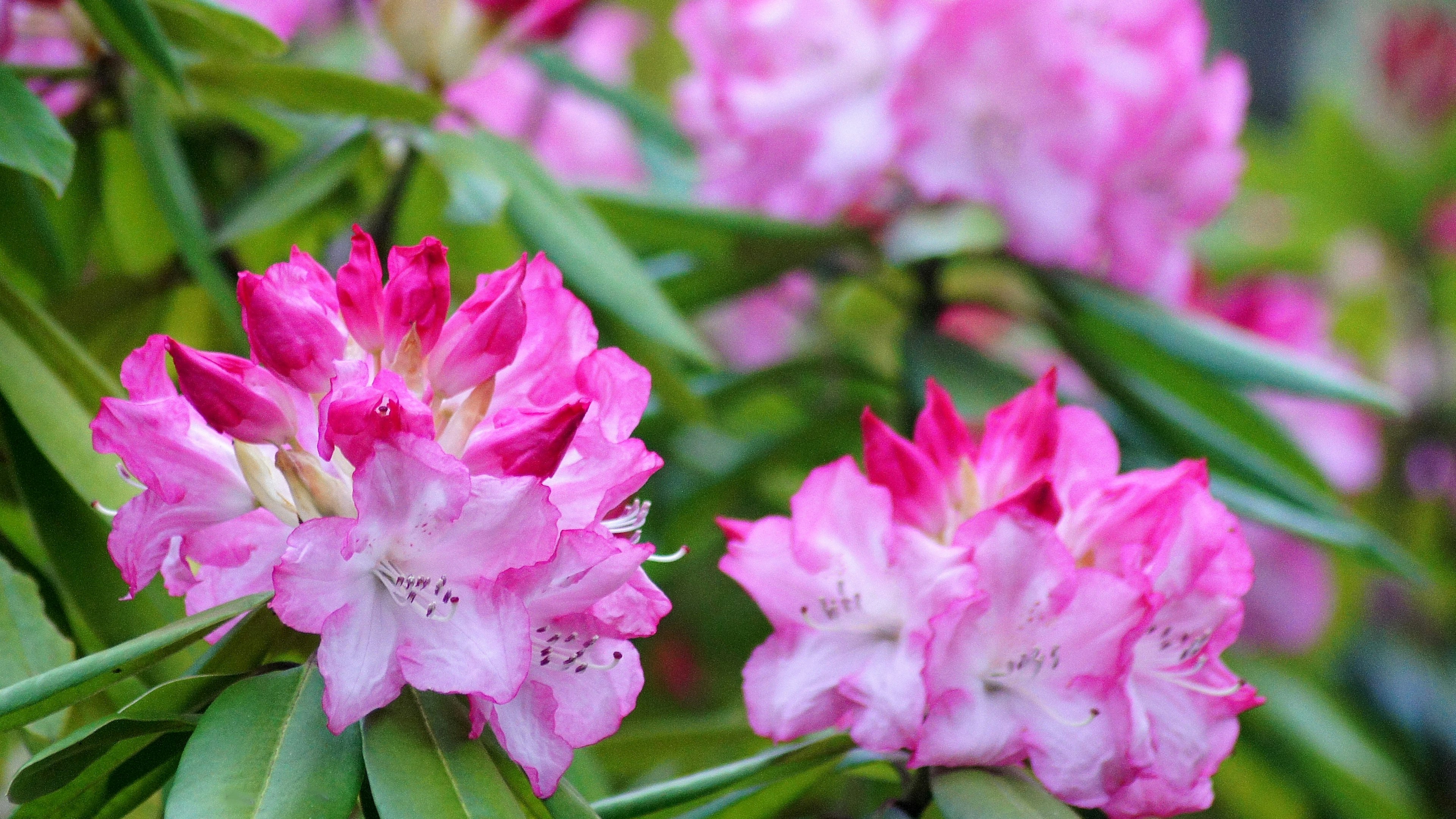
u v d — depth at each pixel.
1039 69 1.25
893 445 0.98
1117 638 0.95
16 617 0.99
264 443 0.92
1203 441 1.27
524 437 0.91
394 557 0.91
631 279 1.14
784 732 0.98
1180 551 0.96
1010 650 0.96
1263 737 1.47
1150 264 1.30
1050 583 0.95
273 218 1.12
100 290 1.15
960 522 0.98
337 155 1.15
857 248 1.29
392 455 0.90
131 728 0.91
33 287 1.14
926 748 0.95
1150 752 0.95
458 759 0.91
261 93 1.11
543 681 0.93
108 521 1.01
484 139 1.17
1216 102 1.30
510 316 0.93
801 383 1.45
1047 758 0.95
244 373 0.92
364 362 0.92
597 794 1.07
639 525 0.96
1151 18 1.29
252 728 0.90
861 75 1.29
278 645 0.95
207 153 1.30
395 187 1.17
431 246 0.93
